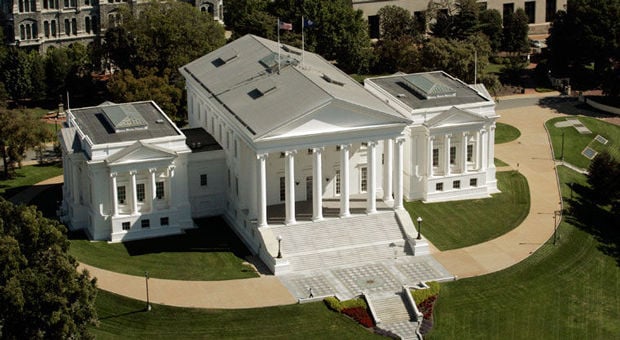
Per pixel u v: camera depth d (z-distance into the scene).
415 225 189.00
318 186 178.00
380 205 187.88
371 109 177.12
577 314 162.88
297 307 160.00
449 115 196.38
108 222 180.75
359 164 190.75
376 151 189.38
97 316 149.75
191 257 175.00
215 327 154.12
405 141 198.38
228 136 187.62
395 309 161.25
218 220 190.50
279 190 187.75
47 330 132.50
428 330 156.12
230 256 176.00
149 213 182.00
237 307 159.12
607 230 191.62
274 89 187.12
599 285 172.12
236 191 186.75
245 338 152.12
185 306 158.50
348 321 157.38
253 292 164.00
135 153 178.12
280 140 173.00
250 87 192.00
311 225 178.62
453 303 163.75
